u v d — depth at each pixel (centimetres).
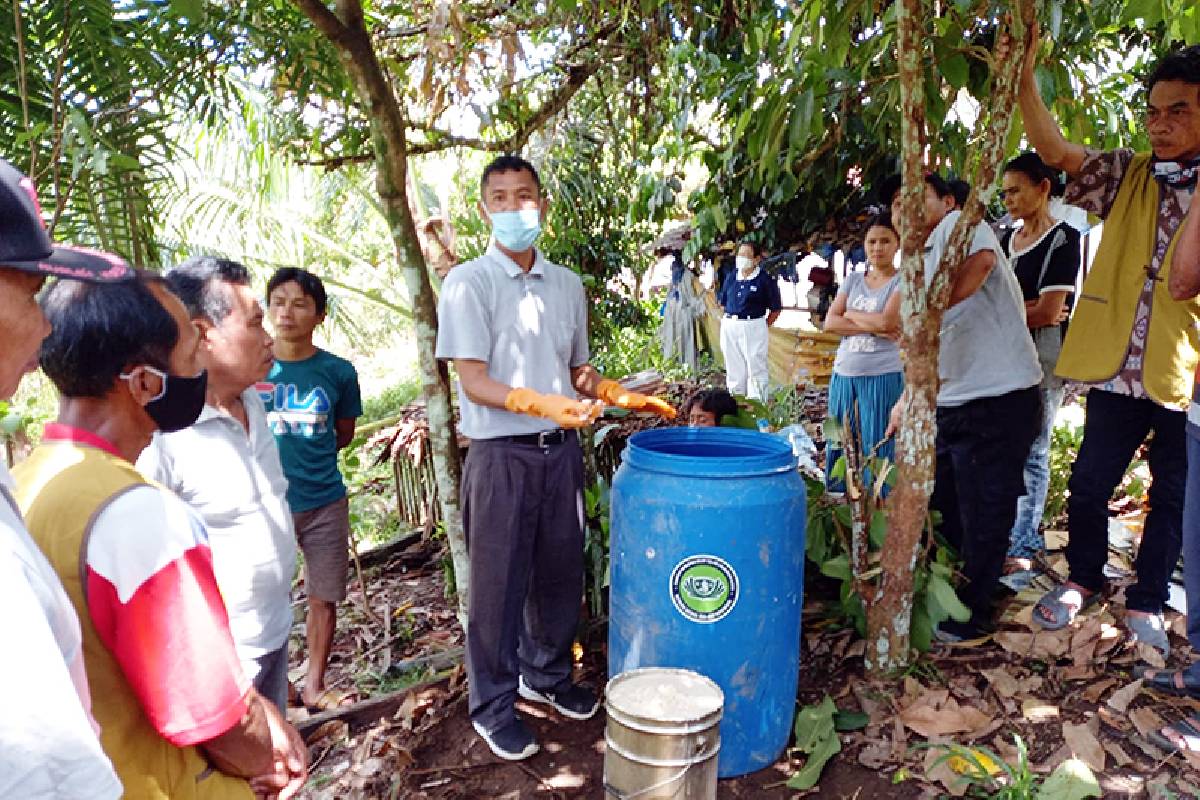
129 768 114
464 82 283
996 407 279
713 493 224
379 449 462
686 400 416
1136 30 425
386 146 275
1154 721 238
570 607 272
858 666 285
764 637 232
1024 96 256
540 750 263
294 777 150
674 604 231
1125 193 259
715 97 416
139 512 111
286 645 206
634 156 486
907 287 251
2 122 279
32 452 121
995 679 264
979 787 222
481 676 258
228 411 196
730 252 732
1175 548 267
